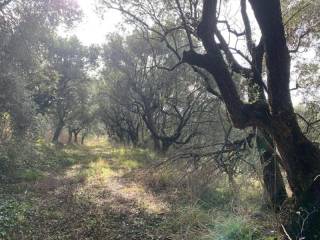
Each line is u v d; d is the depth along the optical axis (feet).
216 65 27.48
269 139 32.30
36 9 56.13
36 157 68.44
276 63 25.75
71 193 45.50
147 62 94.68
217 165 37.24
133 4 42.80
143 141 118.11
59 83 127.65
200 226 30.14
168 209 37.60
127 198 43.14
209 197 37.81
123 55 97.04
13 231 30.66
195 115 75.41
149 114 95.50
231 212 31.19
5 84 51.34
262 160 32.55
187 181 40.22
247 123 27.04
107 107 129.80
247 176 35.47
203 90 66.13
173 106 85.15
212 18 27.53
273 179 33.14
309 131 35.09
